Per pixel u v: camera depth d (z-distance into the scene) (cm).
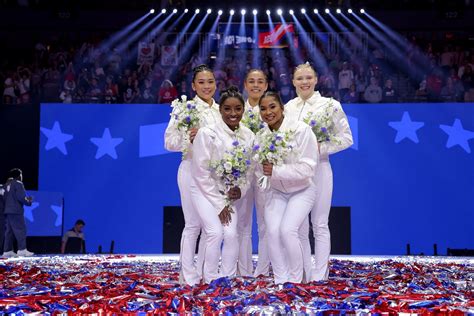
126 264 1020
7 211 1341
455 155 1505
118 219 1533
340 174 1509
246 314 454
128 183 1540
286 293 537
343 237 1498
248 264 714
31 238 1452
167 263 1048
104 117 1554
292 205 650
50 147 1552
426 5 1998
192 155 651
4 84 1862
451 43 1961
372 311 457
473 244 1492
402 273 796
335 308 472
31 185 1590
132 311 464
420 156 1507
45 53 1917
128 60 1959
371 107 1516
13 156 1591
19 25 2036
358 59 1889
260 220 718
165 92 1725
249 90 730
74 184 1544
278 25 1927
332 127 713
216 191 648
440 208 1499
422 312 456
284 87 1808
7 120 1595
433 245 1495
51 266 966
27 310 468
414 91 1861
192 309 468
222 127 655
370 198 1505
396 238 1498
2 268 874
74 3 2011
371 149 1513
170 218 1534
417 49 1905
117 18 2027
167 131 681
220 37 1944
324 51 1916
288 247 639
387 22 1989
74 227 1488
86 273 816
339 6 1969
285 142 633
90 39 1997
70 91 1805
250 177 666
